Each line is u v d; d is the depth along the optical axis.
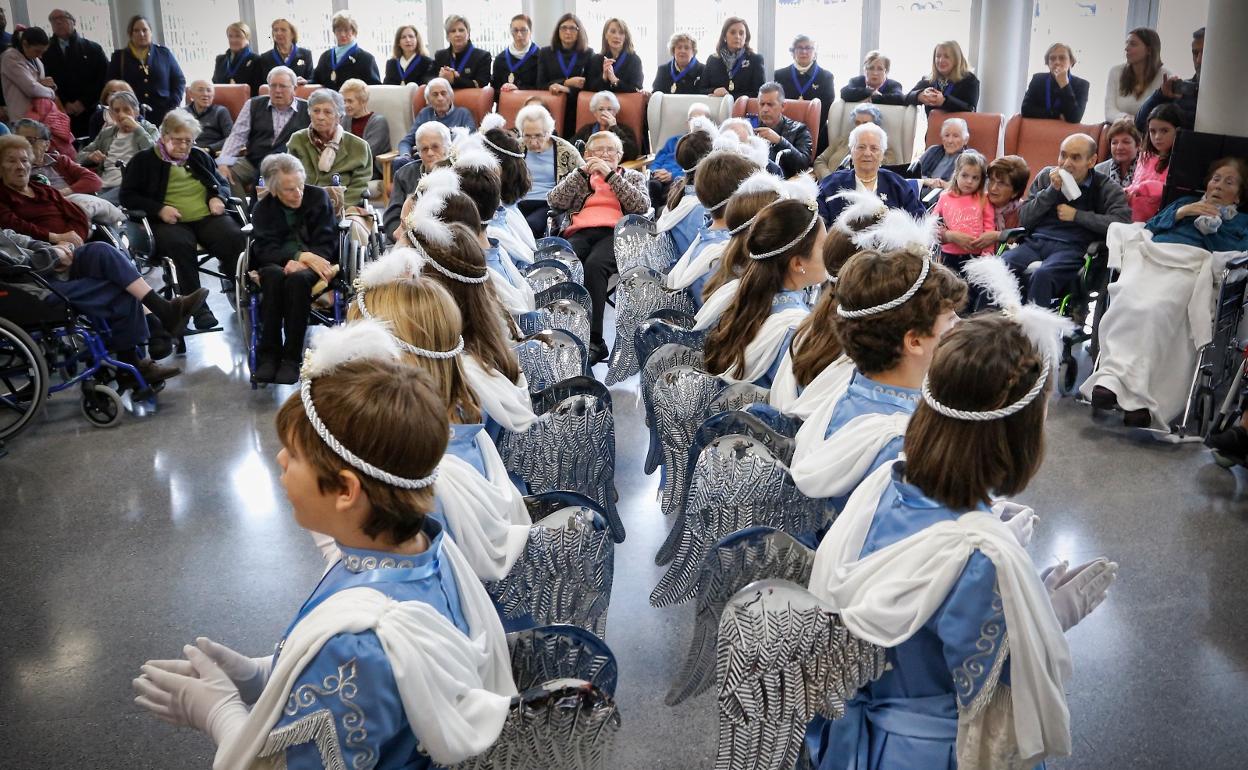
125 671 3.02
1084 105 8.39
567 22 9.37
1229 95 4.96
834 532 1.78
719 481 2.19
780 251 2.77
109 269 4.96
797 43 9.30
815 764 1.81
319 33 10.96
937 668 1.64
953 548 1.55
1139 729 2.72
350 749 1.28
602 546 1.96
